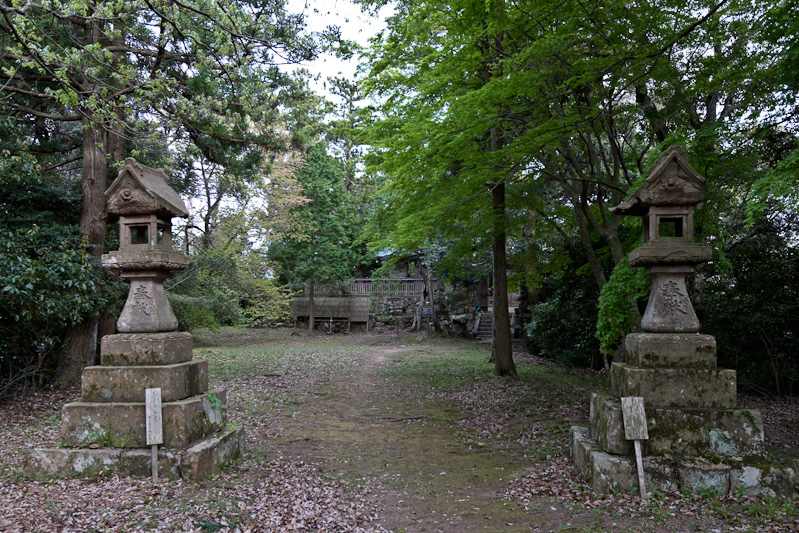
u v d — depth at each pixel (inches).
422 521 169.2
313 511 170.2
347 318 1033.5
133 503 167.8
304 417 334.6
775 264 401.7
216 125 482.3
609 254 439.8
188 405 203.5
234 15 281.7
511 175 428.8
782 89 263.7
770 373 400.2
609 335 274.1
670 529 156.4
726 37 307.3
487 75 385.7
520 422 319.0
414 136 296.8
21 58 302.5
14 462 220.4
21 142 374.9
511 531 160.2
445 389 428.1
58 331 416.5
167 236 228.7
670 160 196.9
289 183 917.2
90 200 436.5
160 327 216.5
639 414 184.5
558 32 262.8
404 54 400.8
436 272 550.6
